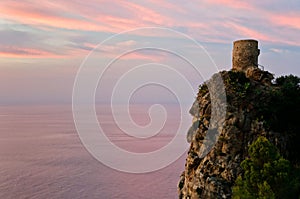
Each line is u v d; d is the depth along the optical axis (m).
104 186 109.12
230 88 50.25
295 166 43.34
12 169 138.75
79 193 106.19
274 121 47.56
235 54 54.84
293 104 48.22
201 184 46.62
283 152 45.91
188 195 48.69
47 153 162.12
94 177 118.50
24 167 141.25
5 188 114.88
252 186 34.75
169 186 105.94
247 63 53.97
